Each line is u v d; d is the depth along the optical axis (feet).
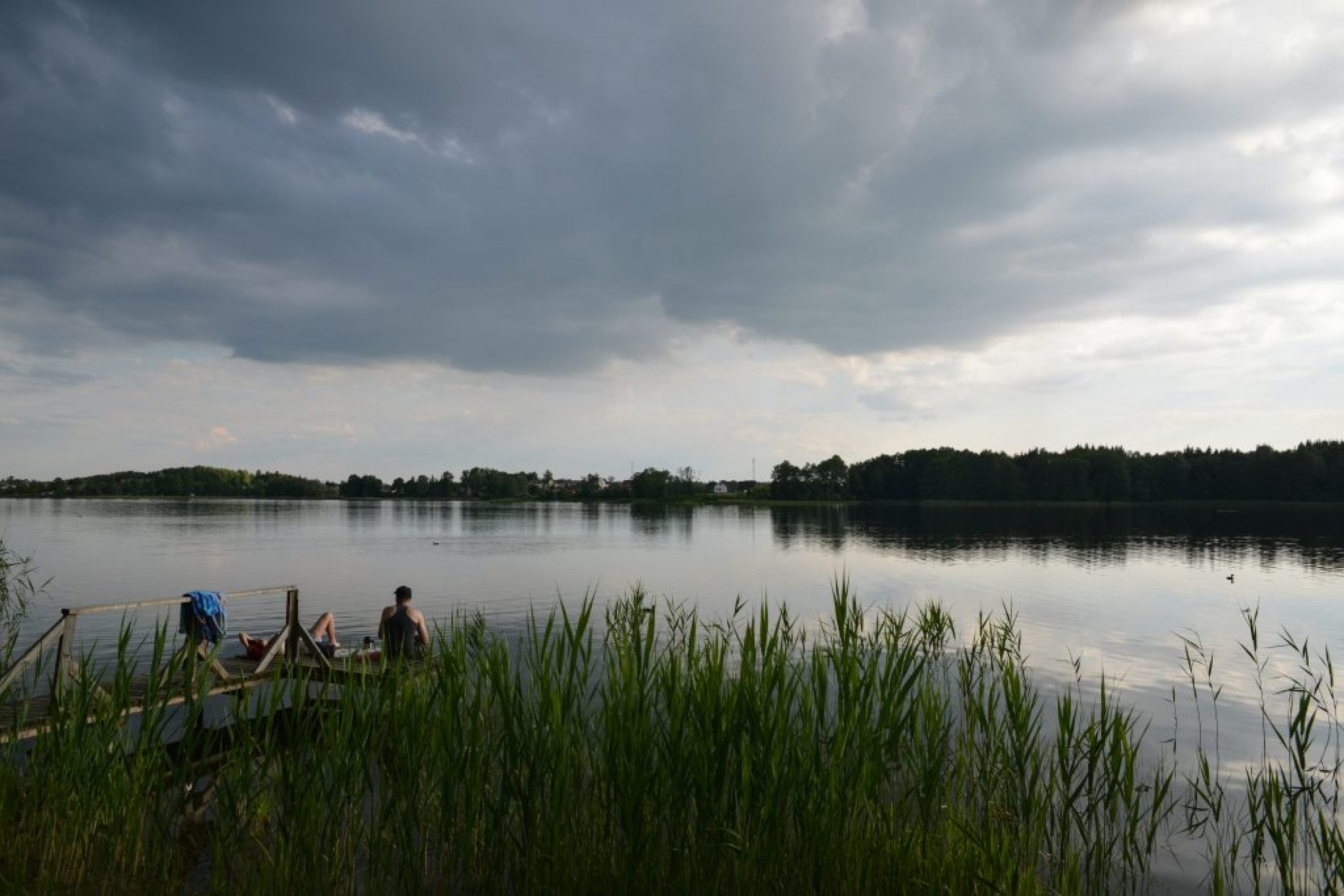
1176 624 68.39
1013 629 64.18
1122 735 21.20
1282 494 453.17
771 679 19.72
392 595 83.97
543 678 18.97
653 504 629.92
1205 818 25.34
